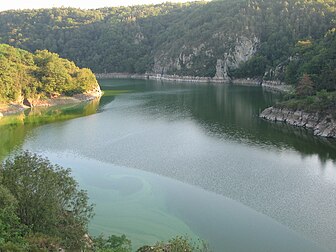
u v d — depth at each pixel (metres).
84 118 113.38
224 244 42.75
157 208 51.66
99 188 59.03
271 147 79.00
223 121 105.44
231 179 60.69
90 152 78.12
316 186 57.22
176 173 64.12
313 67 133.75
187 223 47.50
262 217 48.31
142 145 82.06
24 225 31.83
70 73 157.38
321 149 77.69
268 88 184.88
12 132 97.06
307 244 42.53
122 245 38.19
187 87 198.62
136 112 121.25
